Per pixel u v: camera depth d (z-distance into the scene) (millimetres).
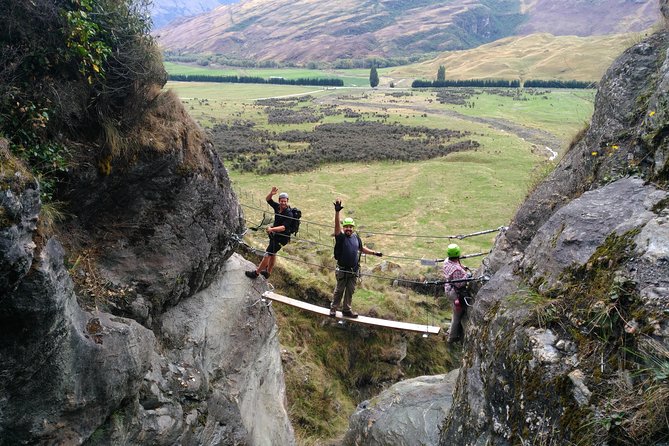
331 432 15875
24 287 5211
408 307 20562
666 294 4723
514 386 5711
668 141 6719
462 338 10969
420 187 41531
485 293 7805
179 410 8055
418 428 10344
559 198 10422
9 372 5379
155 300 8711
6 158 5113
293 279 19938
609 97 9555
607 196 6949
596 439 4426
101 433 6609
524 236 10852
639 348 4598
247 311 11398
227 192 10789
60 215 7293
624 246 5555
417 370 19172
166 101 9398
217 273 11016
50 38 7129
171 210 9102
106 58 7852
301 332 18531
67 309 5926
